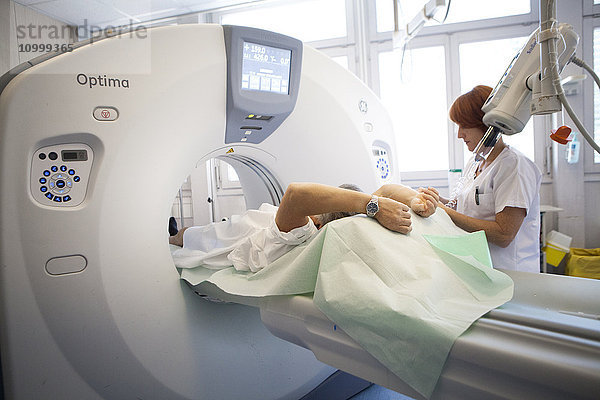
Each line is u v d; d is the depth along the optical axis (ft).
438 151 12.50
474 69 12.13
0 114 3.34
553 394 1.82
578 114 11.18
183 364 4.17
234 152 4.93
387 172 6.52
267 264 3.68
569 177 11.26
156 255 4.02
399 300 2.43
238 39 4.47
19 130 3.37
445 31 11.98
